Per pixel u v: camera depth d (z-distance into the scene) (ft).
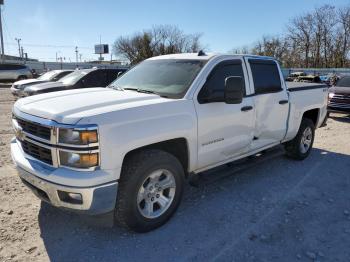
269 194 15.92
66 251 11.07
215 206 14.48
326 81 84.02
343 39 201.57
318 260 10.94
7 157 20.44
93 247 11.32
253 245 11.66
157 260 10.74
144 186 11.93
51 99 12.30
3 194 14.98
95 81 39.78
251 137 16.12
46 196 11.08
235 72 15.38
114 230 12.34
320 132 31.32
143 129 11.23
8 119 35.45
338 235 12.44
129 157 11.62
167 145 12.89
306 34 210.18
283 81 18.45
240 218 13.51
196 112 13.01
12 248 11.11
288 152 20.95
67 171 10.31
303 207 14.64
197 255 11.03
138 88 14.34
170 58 16.02
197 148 13.28
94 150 10.18
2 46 153.38
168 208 12.69
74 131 10.06
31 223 12.64
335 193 16.28
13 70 94.38
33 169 10.97
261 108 16.42
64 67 172.55
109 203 10.68
